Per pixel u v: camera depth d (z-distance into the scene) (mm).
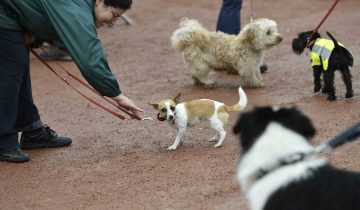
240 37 13648
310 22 20812
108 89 9164
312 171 5074
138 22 22578
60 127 11836
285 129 5285
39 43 10039
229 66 14016
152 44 19125
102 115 12453
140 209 8117
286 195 5004
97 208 8234
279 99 12898
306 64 15789
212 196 8398
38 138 10602
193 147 10273
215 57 13969
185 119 9984
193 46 13992
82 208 8266
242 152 5508
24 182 9258
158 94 13852
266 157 5180
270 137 5234
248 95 13383
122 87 14570
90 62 8898
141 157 9969
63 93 14242
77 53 8906
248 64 13664
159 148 10352
